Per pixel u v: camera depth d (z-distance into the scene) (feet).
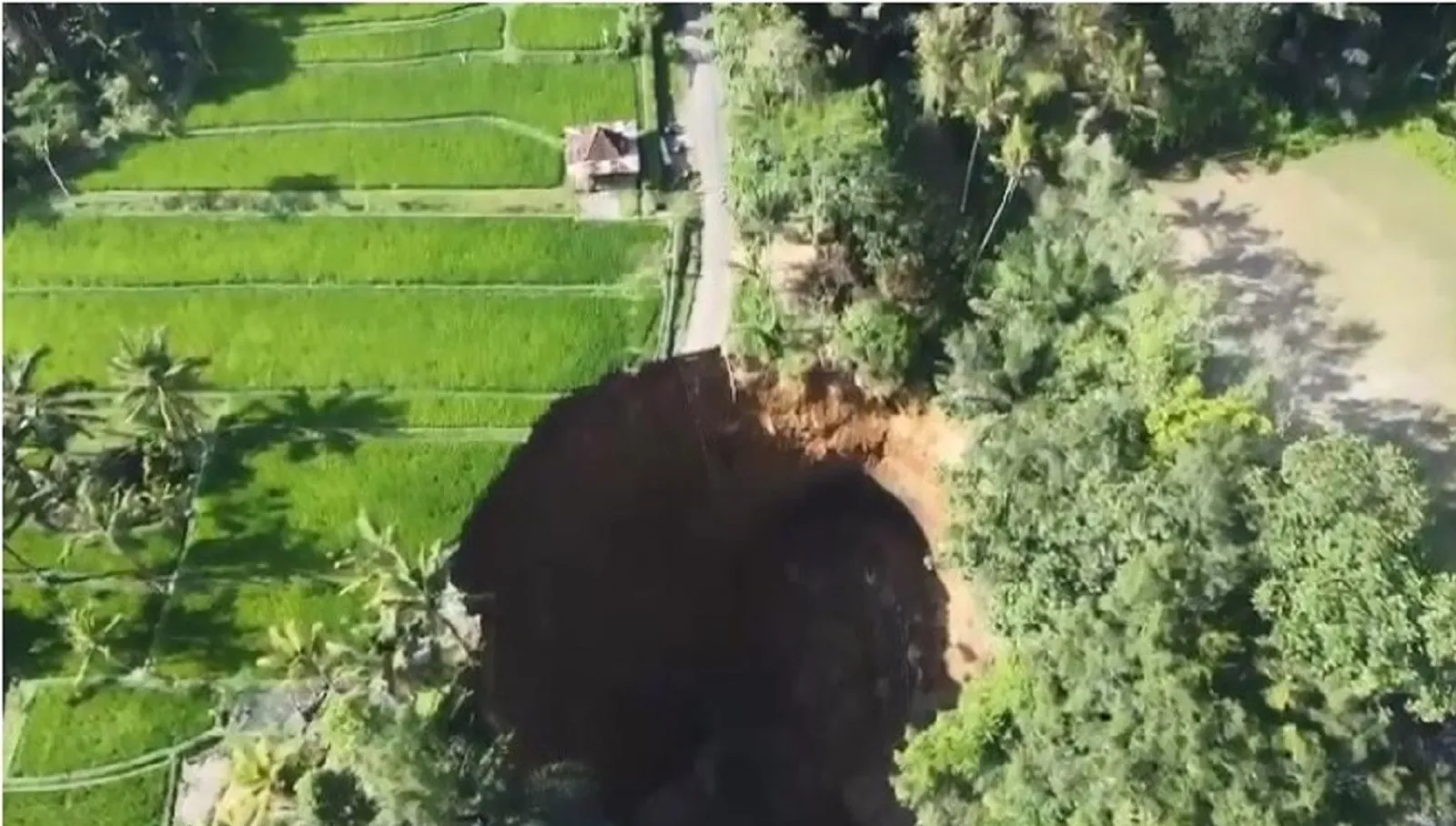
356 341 199.31
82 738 167.73
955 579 190.29
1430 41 207.72
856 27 198.59
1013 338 170.50
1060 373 165.89
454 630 164.66
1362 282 191.83
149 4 232.73
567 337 196.65
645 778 202.49
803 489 203.82
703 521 203.82
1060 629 139.95
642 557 200.23
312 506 183.42
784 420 195.11
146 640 174.81
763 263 195.42
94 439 187.11
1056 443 148.97
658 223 209.36
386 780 139.74
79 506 178.09
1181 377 152.66
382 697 154.10
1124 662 131.64
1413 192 203.21
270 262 209.46
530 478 188.85
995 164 190.49
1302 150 208.54
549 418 190.70
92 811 162.50
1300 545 126.62
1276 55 208.54
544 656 188.44
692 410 194.90
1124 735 131.13
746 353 190.80
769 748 205.26
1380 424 175.52
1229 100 208.74
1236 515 131.85
